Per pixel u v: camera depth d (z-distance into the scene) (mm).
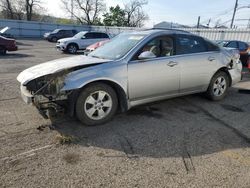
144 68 4215
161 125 4109
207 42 5254
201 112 4797
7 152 3127
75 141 3467
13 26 37281
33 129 3820
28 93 3811
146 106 5023
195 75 4941
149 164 2941
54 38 29703
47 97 3676
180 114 4648
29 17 54250
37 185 2520
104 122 4109
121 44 4582
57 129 3842
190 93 5074
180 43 4746
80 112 3846
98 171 2781
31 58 13547
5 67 9867
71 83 3650
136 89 4215
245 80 8172
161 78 4441
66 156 3076
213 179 2676
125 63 4070
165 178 2676
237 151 3303
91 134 3707
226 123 4270
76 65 3861
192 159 3076
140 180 2633
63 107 3824
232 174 2775
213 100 5496
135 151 3240
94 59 4246
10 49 15164
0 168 2787
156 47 4438
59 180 2607
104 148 3301
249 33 18906
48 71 3756
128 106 4234
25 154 3096
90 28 41031
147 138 3623
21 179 2609
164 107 5016
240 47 12844
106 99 4059
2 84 6727
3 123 4027
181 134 3785
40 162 2932
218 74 5391
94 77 3783
